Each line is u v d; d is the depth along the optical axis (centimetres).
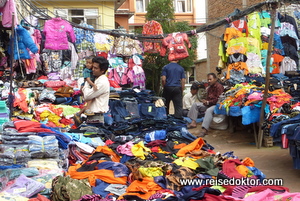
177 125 827
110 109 871
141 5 2909
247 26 1069
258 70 1092
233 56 1070
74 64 1180
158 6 2153
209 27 1023
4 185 495
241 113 918
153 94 1011
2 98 884
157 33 1203
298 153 645
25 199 453
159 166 545
